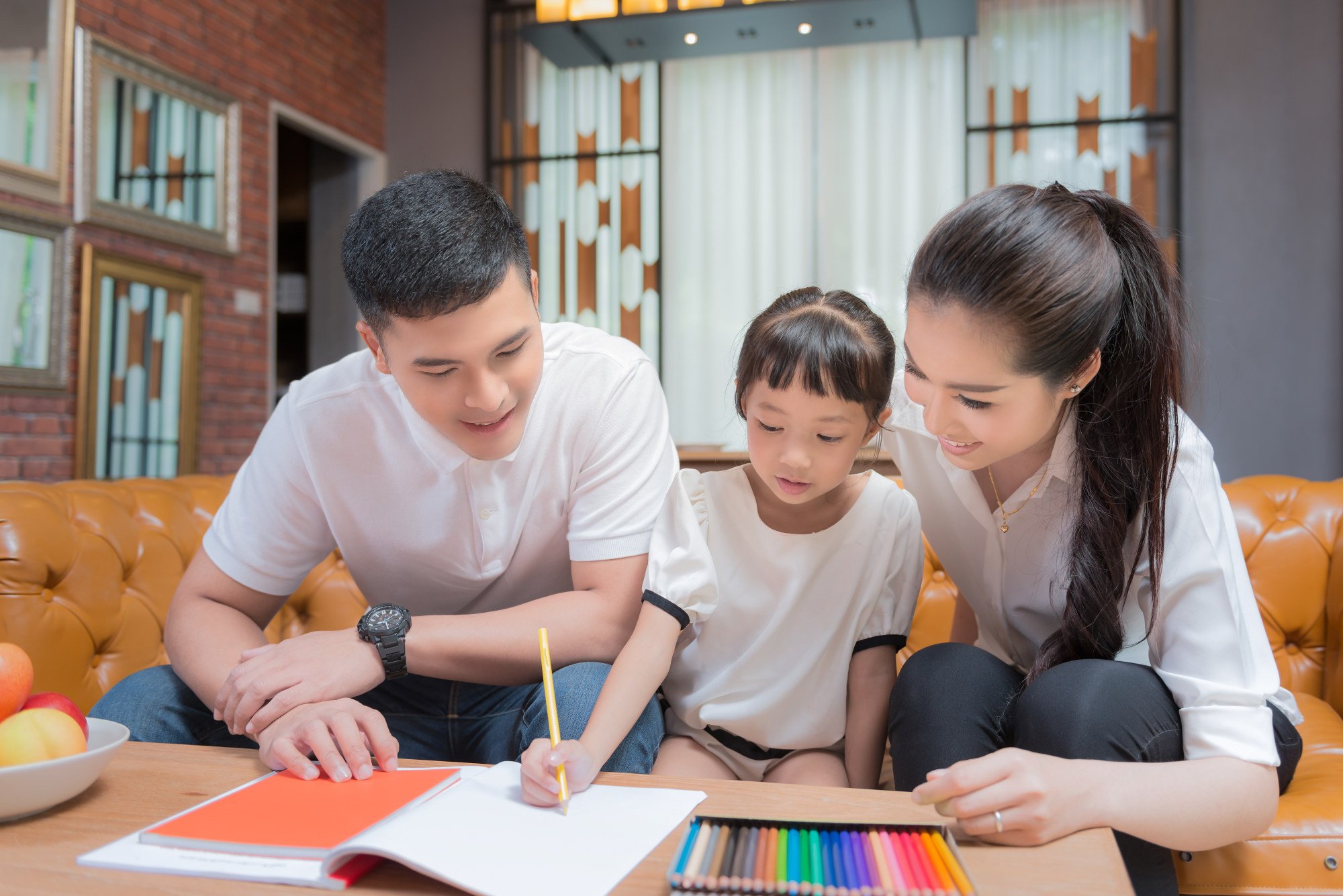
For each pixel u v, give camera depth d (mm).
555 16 4227
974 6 4109
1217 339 4730
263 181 4969
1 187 3592
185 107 4441
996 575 1228
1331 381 4629
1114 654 1075
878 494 1333
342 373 1271
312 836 742
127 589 1627
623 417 1268
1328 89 4652
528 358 1026
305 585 1849
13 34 3650
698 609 1154
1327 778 1257
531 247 5504
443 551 1308
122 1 4109
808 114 5180
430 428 1207
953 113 4992
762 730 1271
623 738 1013
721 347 5285
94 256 3965
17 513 1443
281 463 1292
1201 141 4766
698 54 4605
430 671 1123
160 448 4328
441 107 5828
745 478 1360
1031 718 972
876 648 1297
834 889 622
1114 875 692
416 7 5879
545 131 5512
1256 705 895
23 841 763
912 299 942
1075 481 1077
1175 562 975
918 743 1044
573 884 663
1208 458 1023
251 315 4906
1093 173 4812
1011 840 753
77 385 3936
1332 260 4637
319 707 956
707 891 629
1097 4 4809
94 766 828
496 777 903
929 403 962
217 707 1059
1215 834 816
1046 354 895
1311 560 1687
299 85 5195
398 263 939
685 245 5332
